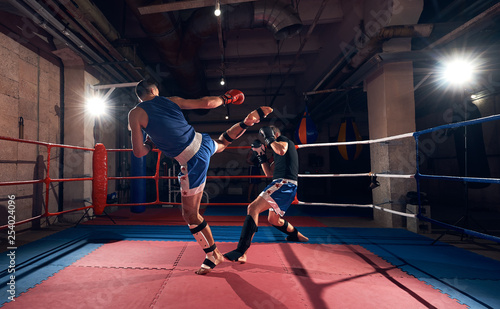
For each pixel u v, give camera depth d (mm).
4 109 3082
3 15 3092
